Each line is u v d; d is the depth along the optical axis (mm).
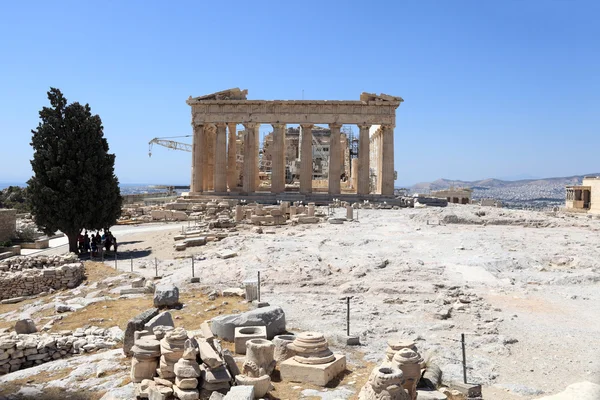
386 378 11734
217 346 15047
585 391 11156
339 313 21250
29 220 64875
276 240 39594
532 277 27828
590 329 19203
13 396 14516
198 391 13039
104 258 39156
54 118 40625
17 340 18844
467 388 13406
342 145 114625
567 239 39562
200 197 74188
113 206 42562
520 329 19203
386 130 75188
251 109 75938
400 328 19344
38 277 31031
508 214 54031
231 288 25453
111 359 17016
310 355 14711
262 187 91438
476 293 24438
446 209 57969
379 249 35594
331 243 38125
